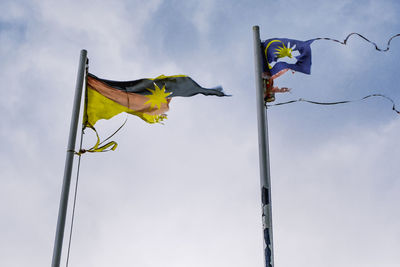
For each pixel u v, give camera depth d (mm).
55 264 10008
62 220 10461
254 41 12336
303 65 12711
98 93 12742
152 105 13070
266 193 10109
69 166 11203
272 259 9445
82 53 12672
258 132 11062
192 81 13344
